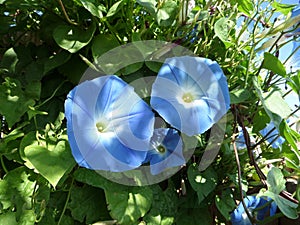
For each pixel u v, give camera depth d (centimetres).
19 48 32
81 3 29
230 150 34
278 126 31
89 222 29
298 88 34
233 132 33
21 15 33
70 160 27
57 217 29
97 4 30
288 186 39
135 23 32
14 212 27
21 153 27
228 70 34
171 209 31
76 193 29
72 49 29
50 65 30
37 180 28
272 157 38
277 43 35
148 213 30
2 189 27
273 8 35
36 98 29
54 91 31
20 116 28
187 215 33
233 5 35
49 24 32
